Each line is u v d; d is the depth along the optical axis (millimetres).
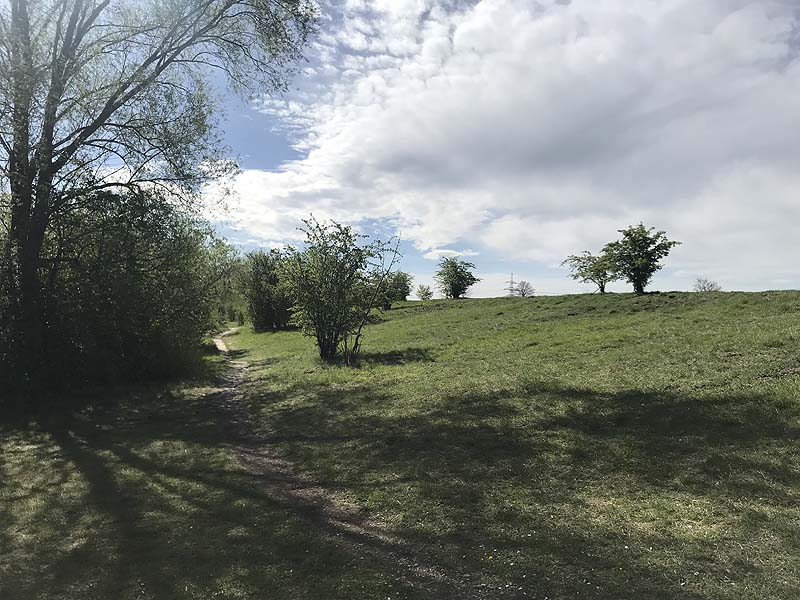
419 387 12836
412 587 4250
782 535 4617
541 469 6859
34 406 13055
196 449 9195
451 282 50156
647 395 9523
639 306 23406
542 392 10773
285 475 7660
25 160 12773
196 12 14055
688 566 4250
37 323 13555
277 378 17641
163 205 15195
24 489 7246
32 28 12797
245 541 5246
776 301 18109
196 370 19578
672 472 6328
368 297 21047
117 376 16312
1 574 4719
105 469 8047
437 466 7289
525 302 31000
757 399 8227
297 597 4137
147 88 14391
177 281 18734
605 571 4273
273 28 14453
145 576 4574
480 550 4828
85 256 14867
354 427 9891
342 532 5430
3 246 13602
